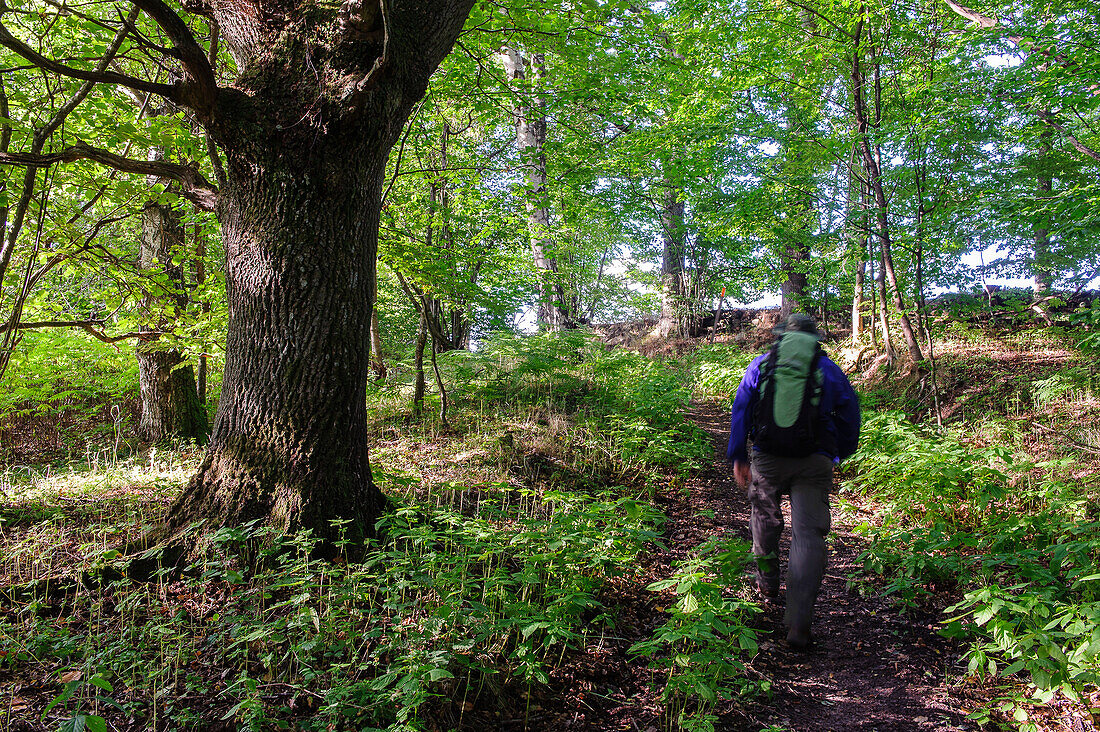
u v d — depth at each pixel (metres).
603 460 6.65
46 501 5.03
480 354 9.80
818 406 3.55
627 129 11.43
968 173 8.98
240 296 3.95
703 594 2.82
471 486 5.32
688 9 10.33
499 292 9.69
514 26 6.75
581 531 3.69
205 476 3.95
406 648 2.84
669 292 19.66
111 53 4.46
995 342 10.06
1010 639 2.58
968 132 7.88
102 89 5.10
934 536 3.88
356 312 4.06
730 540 3.52
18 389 8.73
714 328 19.70
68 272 6.82
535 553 3.53
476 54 7.32
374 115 3.85
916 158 8.47
